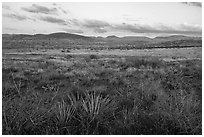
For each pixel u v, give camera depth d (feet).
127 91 17.17
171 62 44.27
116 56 66.49
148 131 11.35
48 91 19.21
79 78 24.90
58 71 30.76
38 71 30.68
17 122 11.24
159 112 12.48
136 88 18.34
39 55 72.28
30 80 23.77
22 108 12.16
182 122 11.65
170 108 12.18
